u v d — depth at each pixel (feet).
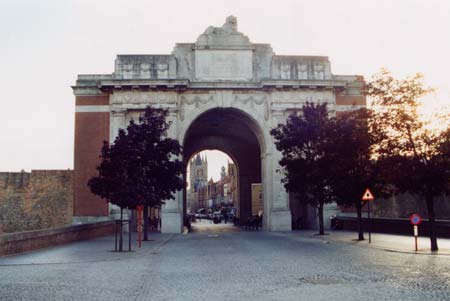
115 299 39.37
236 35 163.43
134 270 58.49
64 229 99.60
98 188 92.84
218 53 162.50
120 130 99.45
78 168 157.48
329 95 162.81
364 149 102.63
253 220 191.11
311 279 48.55
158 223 168.04
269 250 83.66
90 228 118.93
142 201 94.48
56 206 176.65
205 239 119.24
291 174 130.93
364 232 136.56
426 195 78.54
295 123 130.82
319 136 126.41
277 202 158.30
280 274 52.70
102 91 159.02
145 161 109.70
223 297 39.63
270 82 158.71
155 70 159.02
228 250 85.15
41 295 41.24
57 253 79.46
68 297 40.29
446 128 77.56
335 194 112.47
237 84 160.56
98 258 71.67
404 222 121.08
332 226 156.97
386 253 75.00
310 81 160.45
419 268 55.62
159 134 114.21
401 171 79.66
